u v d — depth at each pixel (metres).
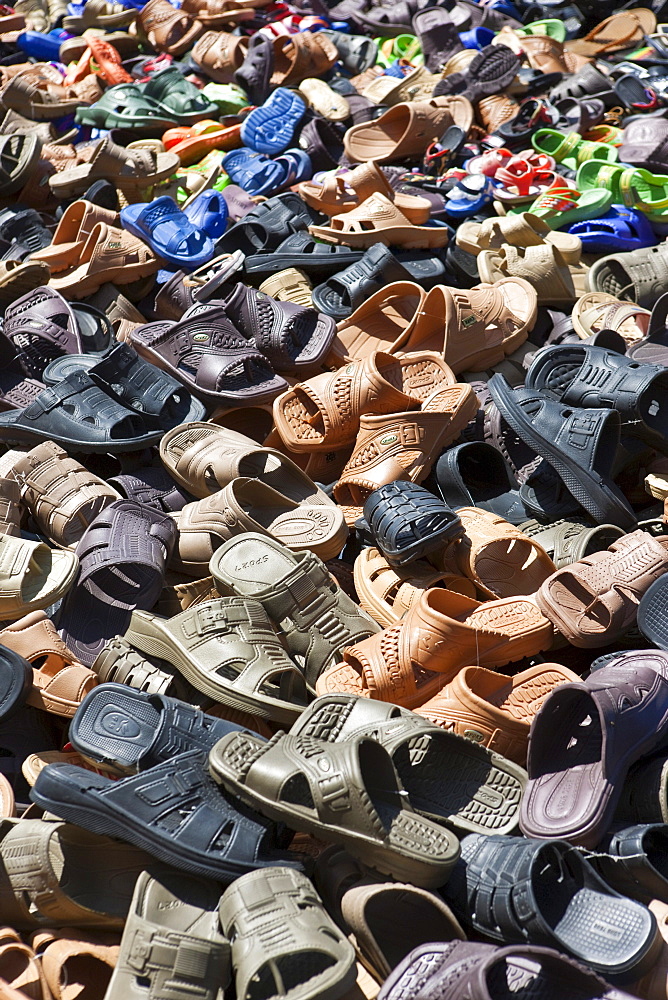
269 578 2.78
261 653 2.50
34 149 4.94
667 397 3.36
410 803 2.21
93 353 3.90
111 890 2.11
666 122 5.13
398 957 1.98
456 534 2.92
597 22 7.47
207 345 3.66
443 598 2.77
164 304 4.10
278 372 3.81
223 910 1.92
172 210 4.46
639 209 4.75
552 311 4.28
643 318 4.02
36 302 3.88
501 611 2.77
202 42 6.30
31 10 7.52
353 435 3.46
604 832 2.15
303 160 5.12
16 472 3.15
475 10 7.08
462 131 5.13
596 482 3.05
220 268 4.18
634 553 2.78
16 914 2.06
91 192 4.70
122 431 3.41
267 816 2.08
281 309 3.74
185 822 2.04
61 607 2.91
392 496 2.96
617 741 2.20
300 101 5.47
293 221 4.60
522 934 1.93
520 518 3.30
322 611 2.69
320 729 2.23
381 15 7.08
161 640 2.56
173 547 3.01
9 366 3.74
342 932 1.97
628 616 2.71
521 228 4.36
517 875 1.96
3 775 2.33
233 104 5.91
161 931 1.84
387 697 2.55
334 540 3.08
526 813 2.22
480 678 2.55
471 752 2.31
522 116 5.42
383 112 5.76
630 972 1.89
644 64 6.38
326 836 2.01
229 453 3.26
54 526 3.12
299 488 3.39
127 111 5.62
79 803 2.01
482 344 3.80
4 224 4.70
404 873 1.98
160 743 2.18
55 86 6.06
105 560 2.82
